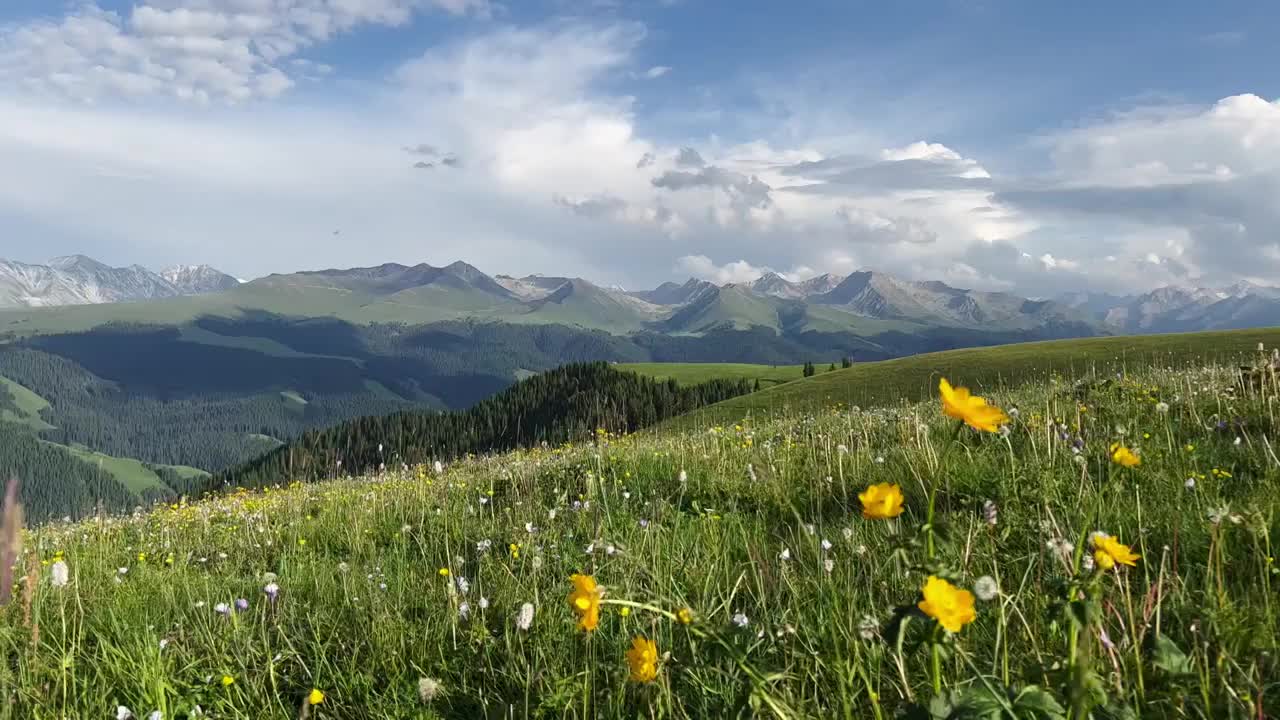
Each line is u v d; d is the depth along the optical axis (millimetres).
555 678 3322
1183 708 2383
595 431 14312
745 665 2305
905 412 10633
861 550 3805
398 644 4121
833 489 6656
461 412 107688
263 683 3768
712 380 146250
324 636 4430
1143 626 2855
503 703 3387
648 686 3080
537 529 6465
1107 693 2258
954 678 2852
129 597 5488
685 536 5676
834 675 2947
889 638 1898
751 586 4254
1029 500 5363
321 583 5566
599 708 3205
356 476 14953
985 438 7523
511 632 4016
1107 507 4645
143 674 3729
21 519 1852
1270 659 2598
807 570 4297
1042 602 3184
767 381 139625
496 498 8742
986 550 4098
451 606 4305
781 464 7684
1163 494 5043
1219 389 8617
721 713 2775
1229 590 3373
